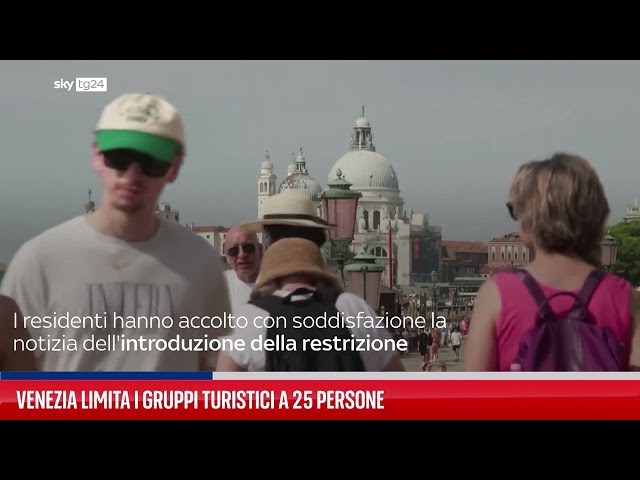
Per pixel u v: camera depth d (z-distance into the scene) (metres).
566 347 4.10
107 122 4.35
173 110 4.42
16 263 4.42
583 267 4.23
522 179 4.29
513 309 4.17
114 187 4.36
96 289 4.41
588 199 4.17
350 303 4.62
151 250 4.52
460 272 152.62
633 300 4.20
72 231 4.46
